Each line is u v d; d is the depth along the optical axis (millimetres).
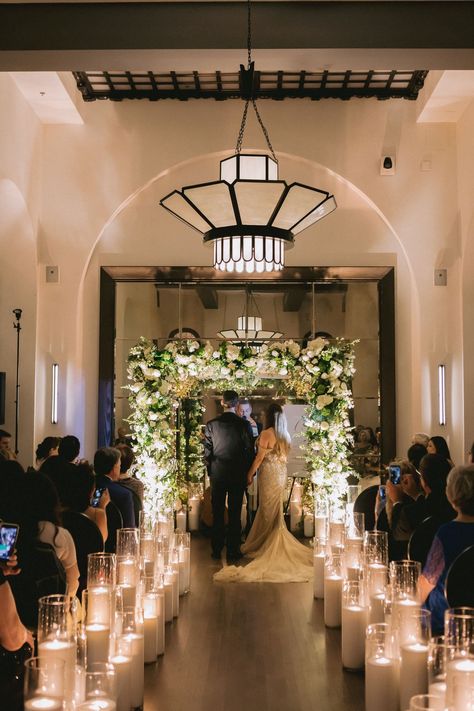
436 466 4695
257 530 8898
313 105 10039
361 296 10352
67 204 10062
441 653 2674
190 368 10062
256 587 7426
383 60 7227
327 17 7074
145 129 10094
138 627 4125
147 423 9914
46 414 9930
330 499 9570
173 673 4840
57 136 10086
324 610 6102
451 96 9117
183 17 7082
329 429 9602
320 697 4406
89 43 7047
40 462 8195
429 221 9953
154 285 10422
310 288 10398
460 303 9570
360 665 4836
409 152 10000
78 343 10070
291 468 10141
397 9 7062
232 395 8984
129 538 4789
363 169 10008
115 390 10336
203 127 10047
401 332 10195
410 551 4523
